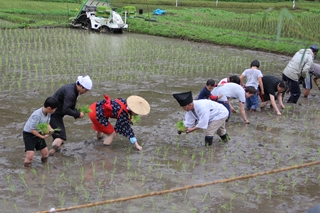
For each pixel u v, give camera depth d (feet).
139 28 77.15
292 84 35.50
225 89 28.89
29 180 19.85
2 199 17.94
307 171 22.33
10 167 21.15
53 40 62.03
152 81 40.86
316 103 36.81
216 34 71.10
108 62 48.65
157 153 23.85
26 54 50.88
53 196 18.42
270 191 19.58
